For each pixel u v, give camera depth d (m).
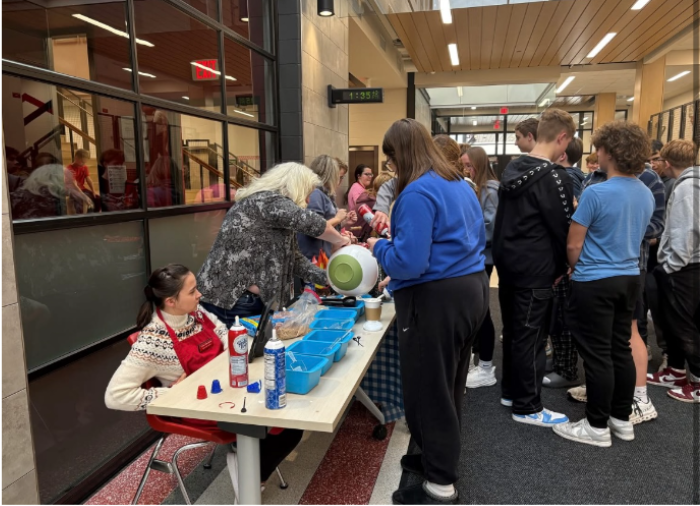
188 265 3.07
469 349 1.89
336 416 1.33
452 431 1.75
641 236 2.17
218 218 3.46
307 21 4.63
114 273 2.41
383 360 2.50
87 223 2.20
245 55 3.95
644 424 2.53
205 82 3.32
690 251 2.50
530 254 2.32
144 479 1.80
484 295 1.77
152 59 2.71
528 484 2.02
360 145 11.33
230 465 1.66
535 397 2.51
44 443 2.00
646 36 7.37
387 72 9.41
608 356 2.24
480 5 4.85
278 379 1.36
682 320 2.66
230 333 1.51
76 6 2.14
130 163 2.52
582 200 2.18
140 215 2.57
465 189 1.76
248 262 2.13
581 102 15.02
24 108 1.91
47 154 2.02
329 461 2.23
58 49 2.06
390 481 2.07
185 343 1.76
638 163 2.13
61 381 2.09
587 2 5.86
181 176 3.02
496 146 14.32
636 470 2.11
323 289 2.56
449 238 1.63
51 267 2.05
